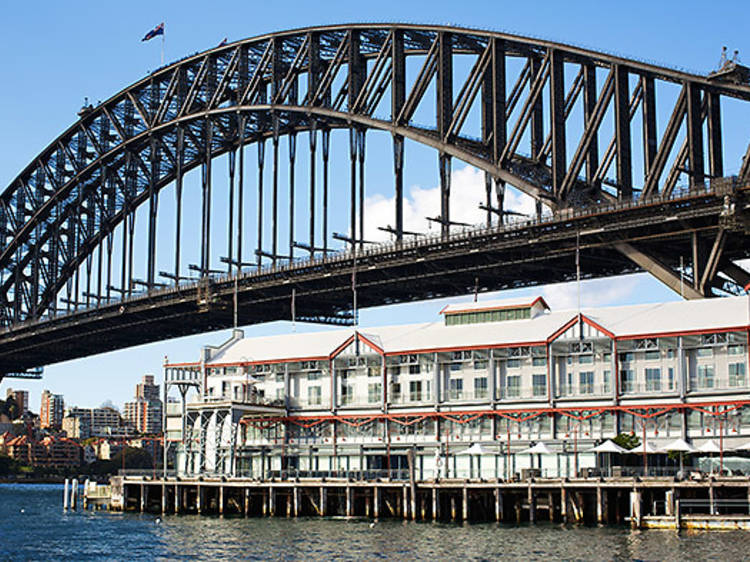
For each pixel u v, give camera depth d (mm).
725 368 113625
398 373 132250
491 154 151000
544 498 111875
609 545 88250
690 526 97750
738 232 123000
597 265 149750
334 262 165625
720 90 129625
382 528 105375
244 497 125500
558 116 142250
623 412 118375
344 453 133875
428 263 155500
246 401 137125
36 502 181000
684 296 126250
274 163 182375
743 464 111812
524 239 141125
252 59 193625
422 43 165375
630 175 136875
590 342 120125
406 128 158875
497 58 149500
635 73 137625
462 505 112000
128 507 139250
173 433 144500
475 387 126875
